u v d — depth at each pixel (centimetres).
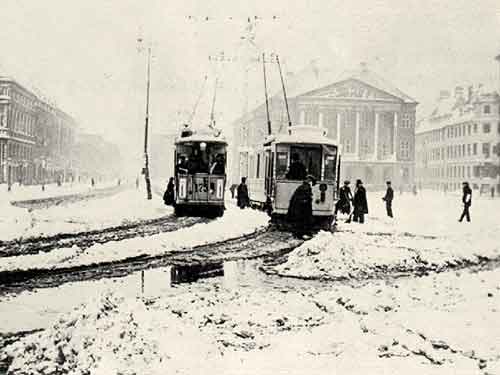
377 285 1065
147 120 3944
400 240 1756
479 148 9338
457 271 1309
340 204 2653
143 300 917
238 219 2317
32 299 941
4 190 5131
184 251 1533
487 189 9244
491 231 2166
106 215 2603
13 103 6962
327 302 902
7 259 1334
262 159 2636
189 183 2627
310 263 1291
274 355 639
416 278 1190
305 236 1886
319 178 2211
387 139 9450
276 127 9144
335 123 9356
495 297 951
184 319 788
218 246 1636
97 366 580
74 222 2253
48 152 8806
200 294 960
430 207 3822
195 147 2639
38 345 655
